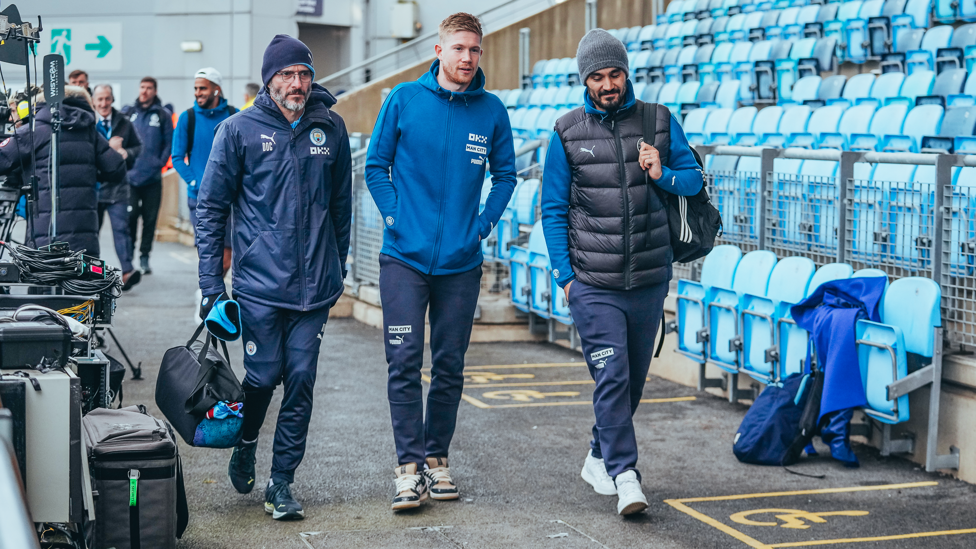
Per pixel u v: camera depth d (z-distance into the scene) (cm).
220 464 476
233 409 367
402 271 409
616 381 407
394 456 494
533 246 809
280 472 399
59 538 302
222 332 368
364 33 2438
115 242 907
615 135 406
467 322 420
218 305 365
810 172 736
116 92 2269
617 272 405
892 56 1045
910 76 897
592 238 407
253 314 392
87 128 606
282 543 366
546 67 1532
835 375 484
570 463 488
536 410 601
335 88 1836
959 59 942
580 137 409
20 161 575
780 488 452
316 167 394
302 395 397
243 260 394
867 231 563
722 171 696
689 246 420
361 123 1684
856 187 573
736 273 610
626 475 402
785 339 548
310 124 393
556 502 426
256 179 390
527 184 876
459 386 428
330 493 433
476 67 411
